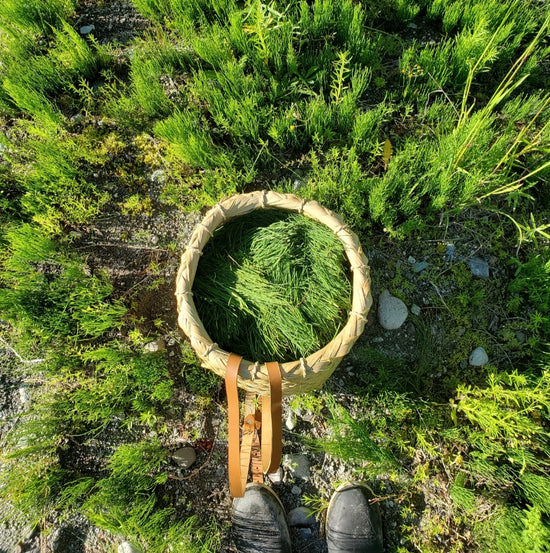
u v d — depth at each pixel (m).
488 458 0.84
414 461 0.86
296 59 1.04
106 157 1.02
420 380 0.90
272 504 0.83
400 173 0.93
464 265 0.95
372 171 1.00
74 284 0.89
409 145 0.94
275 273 0.79
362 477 0.87
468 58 0.99
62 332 0.88
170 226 0.99
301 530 0.86
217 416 0.90
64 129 1.04
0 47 1.08
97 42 1.14
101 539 0.84
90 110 1.06
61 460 0.87
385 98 0.99
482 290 0.92
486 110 0.83
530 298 0.92
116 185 1.01
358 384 0.90
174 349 0.92
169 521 0.83
